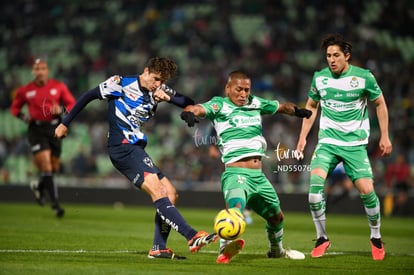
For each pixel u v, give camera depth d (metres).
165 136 82.44
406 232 45.53
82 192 73.50
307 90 83.94
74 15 107.12
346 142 28.19
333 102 28.33
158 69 25.64
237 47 93.56
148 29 100.19
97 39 101.94
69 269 22.27
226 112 25.30
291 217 59.38
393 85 82.19
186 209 69.62
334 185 61.94
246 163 25.14
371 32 95.25
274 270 23.22
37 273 21.38
